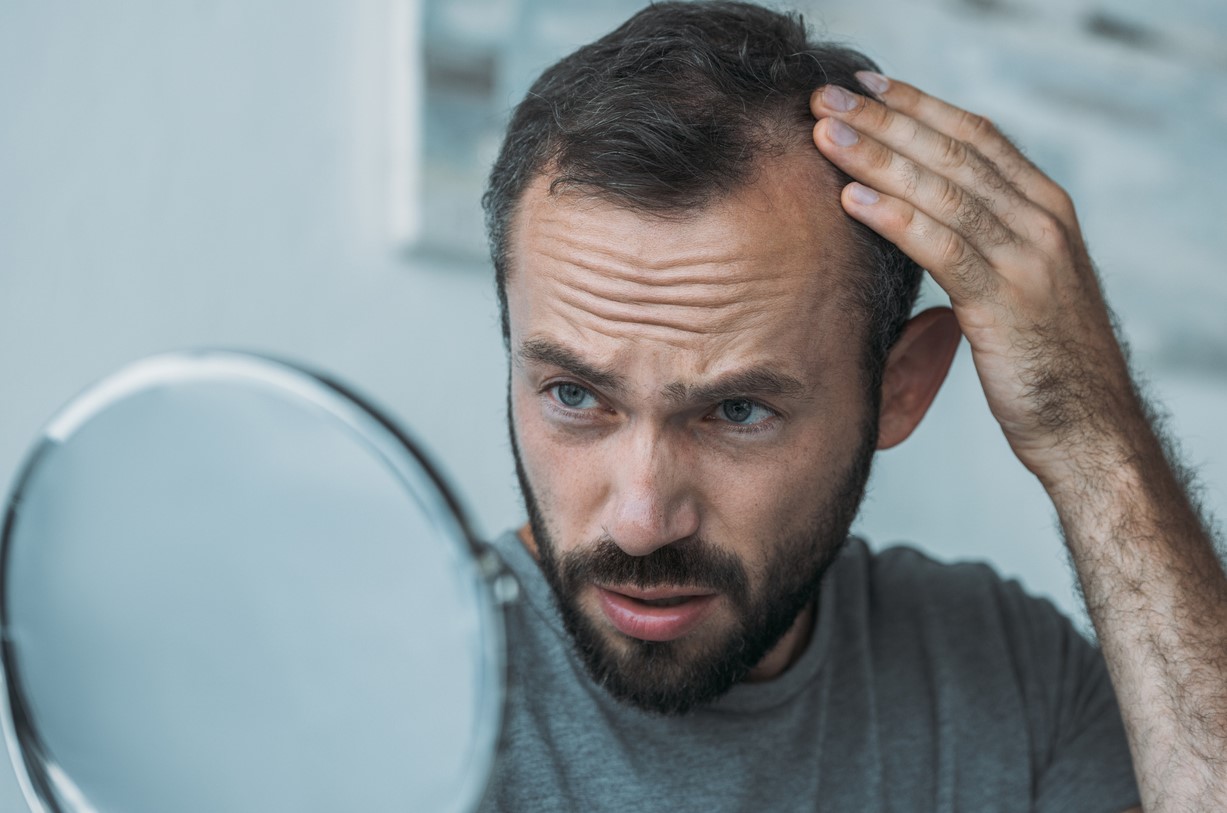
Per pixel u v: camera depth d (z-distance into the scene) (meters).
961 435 2.07
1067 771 1.07
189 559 0.48
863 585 1.12
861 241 0.86
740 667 0.88
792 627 0.98
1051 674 1.13
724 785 0.95
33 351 1.56
